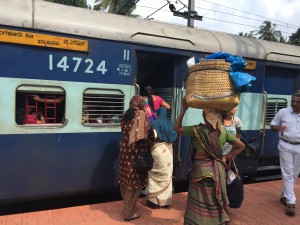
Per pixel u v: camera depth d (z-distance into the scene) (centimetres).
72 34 431
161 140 446
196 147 321
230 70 309
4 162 400
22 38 401
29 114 419
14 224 379
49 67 420
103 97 461
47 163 425
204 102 306
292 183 457
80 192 451
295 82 681
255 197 514
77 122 441
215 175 306
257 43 621
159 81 573
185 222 320
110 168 470
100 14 470
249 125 604
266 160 663
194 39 533
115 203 462
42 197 427
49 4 434
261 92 615
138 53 496
